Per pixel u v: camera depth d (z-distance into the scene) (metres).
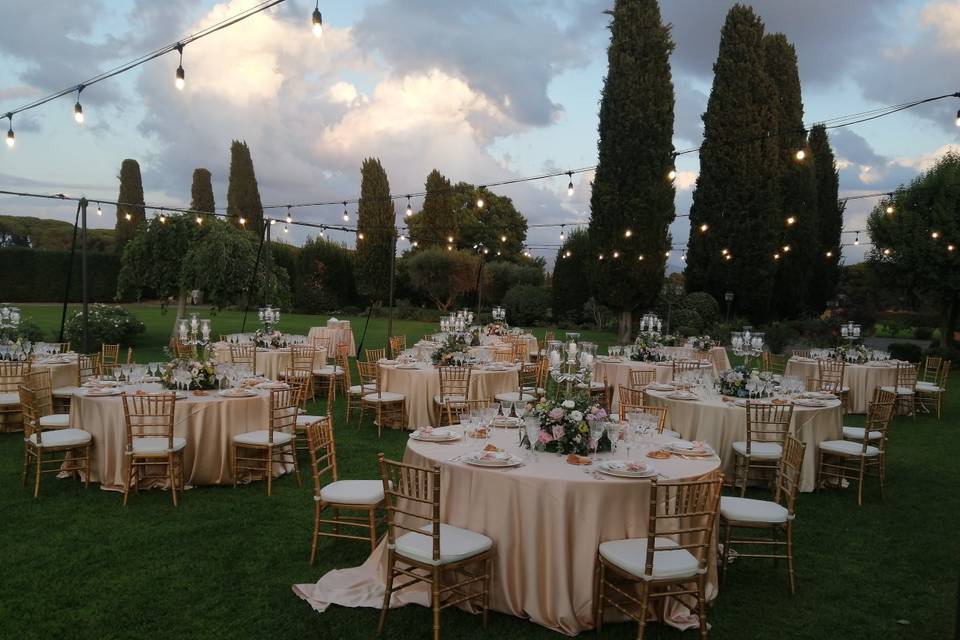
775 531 4.77
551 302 31.30
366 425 9.09
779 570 4.63
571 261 29.94
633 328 23.58
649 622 3.79
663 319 22.75
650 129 20.77
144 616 3.73
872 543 5.16
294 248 36.69
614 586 3.60
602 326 28.39
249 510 5.52
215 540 4.86
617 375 10.87
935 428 9.72
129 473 5.57
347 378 9.54
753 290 22.77
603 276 21.45
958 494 6.47
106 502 5.65
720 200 22.80
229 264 16.72
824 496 6.40
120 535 4.91
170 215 17.23
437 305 34.88
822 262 26.33
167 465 5.97
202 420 6.05
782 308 24.58
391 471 6.71
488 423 4.54
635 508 3.75
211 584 4.14
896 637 3.72
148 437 5.85
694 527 3.89
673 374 9.58
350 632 3.61
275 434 6.21
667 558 3.51
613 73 21.05
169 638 3.51
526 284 33.38
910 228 17.22
